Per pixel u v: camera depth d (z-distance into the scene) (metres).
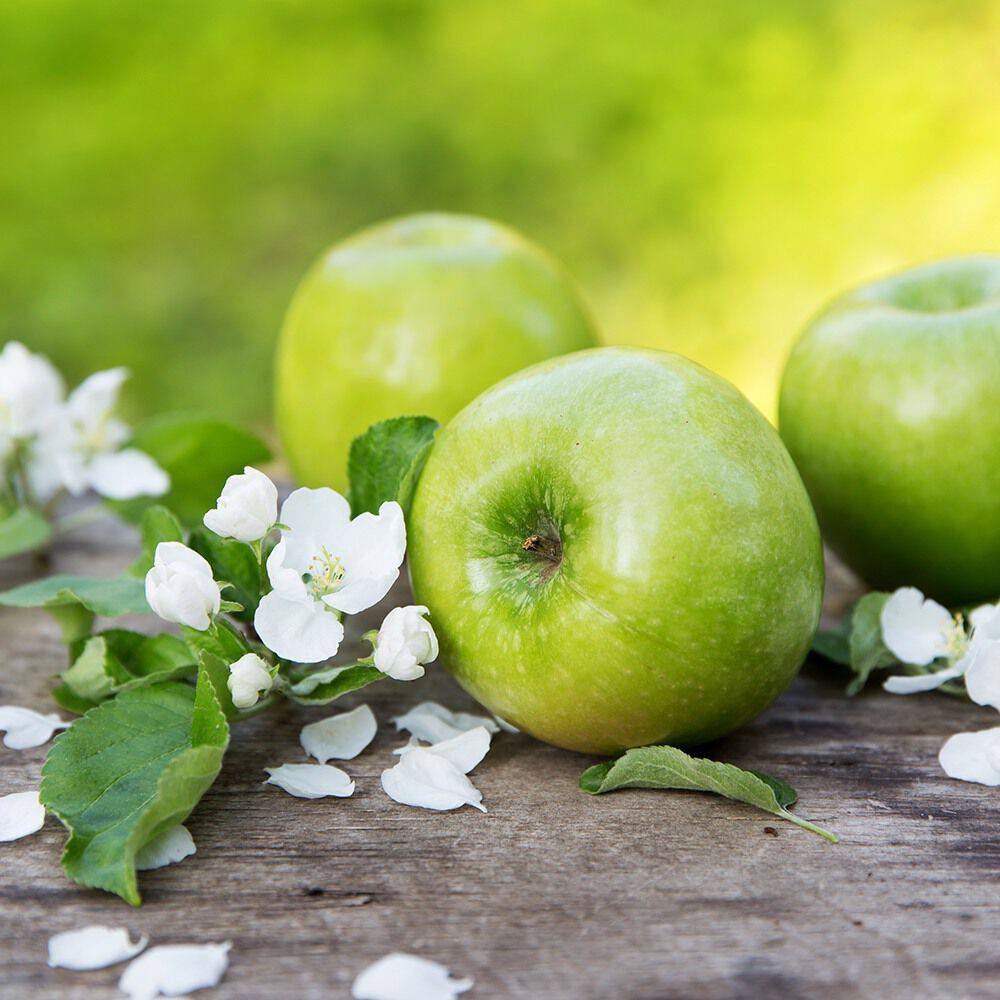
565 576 0.67
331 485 0.79
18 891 0.65
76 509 0.84
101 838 0.66
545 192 1.70
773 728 0.71
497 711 0.69
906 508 0.73
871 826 0.67
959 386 0.72
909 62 1.79
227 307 1.55
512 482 0.68
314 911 0.64
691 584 0.66
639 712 0.67
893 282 0.76
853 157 1.71
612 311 1.61
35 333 1.51
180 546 0.68
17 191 1.67
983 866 0.66
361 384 0.77
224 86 1.76
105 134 1.71
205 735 0.67
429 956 0.63
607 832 0.67
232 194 1.69
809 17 1.81
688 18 1.82
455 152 1.71
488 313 0.77
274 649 0.68
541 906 0.65
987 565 0.73
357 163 1.71
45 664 0.74
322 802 0.68
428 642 0.68
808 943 0.64
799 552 0.67
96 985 0.63
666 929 0.64
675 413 0.67
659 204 1.68
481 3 1.86
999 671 0.69
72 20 1.75
